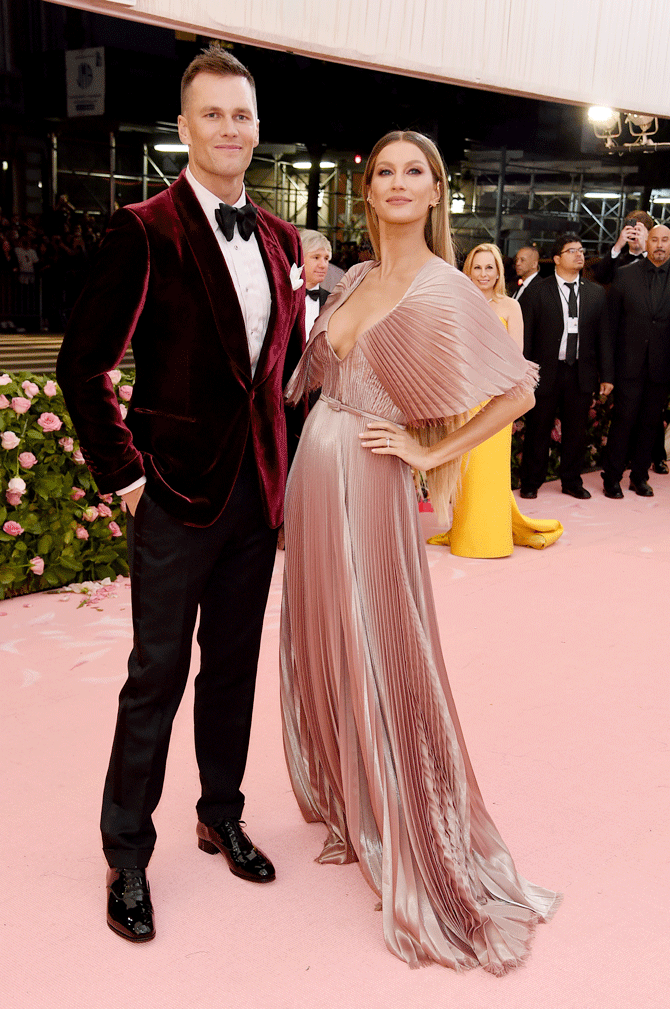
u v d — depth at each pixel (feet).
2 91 46.39
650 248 20.74
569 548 17.44
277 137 42.47
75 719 9.84
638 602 14.40
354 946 6.50
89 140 48.88
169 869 7.39
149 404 6.35
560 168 57.21
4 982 6.06
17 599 13.57
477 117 45.73
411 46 10.88
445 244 6.73
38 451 13.50
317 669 7.05
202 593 6.68
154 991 6.00
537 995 6.04
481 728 9.98
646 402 21.42
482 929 6.45
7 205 47.85
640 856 7.68
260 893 7.10
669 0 13.89
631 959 6.41
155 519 6.38
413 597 6.77
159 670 6.56
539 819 8.20
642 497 21.89
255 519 6.79
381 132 43.19
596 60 13.12
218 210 6.16
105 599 13.66
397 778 6.66
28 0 44.52
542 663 11.86
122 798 6.67
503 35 11.84
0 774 8.68
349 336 6.73
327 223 54.90
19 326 42.06
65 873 7.27
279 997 5.97
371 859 6.91
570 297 20.39
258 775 8.90
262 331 6.52
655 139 28.37
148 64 43.57
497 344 6.49
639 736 9.91
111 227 6.05
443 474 7.10
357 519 6.64
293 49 9.96
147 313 6.19
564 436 21.45
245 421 6.48
